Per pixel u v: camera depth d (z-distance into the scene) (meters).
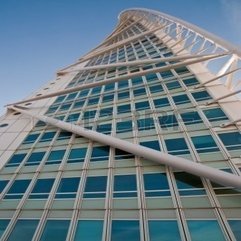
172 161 18.14
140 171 19.45
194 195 16.41
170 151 20.66
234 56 31.95
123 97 32.81
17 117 36.00
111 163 21.03
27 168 23.23
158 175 18.69
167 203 16.30
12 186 21.03
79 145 24.91
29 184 20.86
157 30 59.62
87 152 23.34
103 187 18.75
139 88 33.78
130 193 17.67
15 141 28.55
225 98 25.75
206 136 21.36
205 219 14.70
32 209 18.06
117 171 20.06
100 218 16.20
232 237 13.46
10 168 23.67
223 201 15.53
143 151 19.95
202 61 33.66
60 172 21.52
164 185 17.70
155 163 19.84
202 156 19.31
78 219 16.42
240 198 15.49
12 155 25.78
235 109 23.69
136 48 56.06
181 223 14.74
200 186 16.94
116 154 22.06
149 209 16.12
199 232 14.05
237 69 27.70
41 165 23.14
